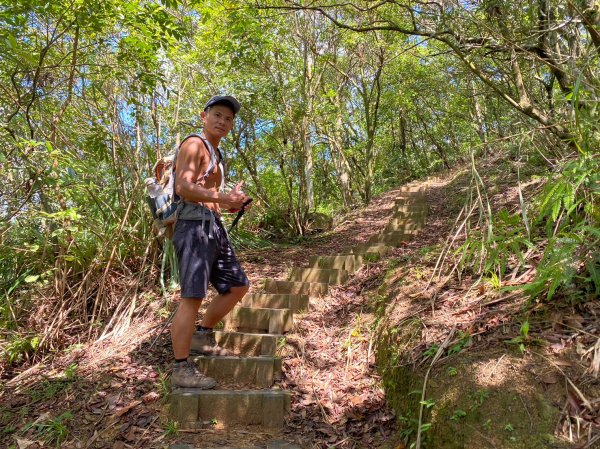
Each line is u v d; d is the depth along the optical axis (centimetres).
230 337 327
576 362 201
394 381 261
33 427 256
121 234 414
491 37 415
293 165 837
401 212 697
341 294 418
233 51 645
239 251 604
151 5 424
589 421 179
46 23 410
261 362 294
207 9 609
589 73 316
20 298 383
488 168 712
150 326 361
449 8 430
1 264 400
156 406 266
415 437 224
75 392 284
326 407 270
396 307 315
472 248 274
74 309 380
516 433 186
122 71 476
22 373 320
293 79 813
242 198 260
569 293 234
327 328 362
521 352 215
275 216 796
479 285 289
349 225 811
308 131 932
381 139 1590
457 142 1426
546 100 492
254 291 435
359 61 1208
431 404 217
